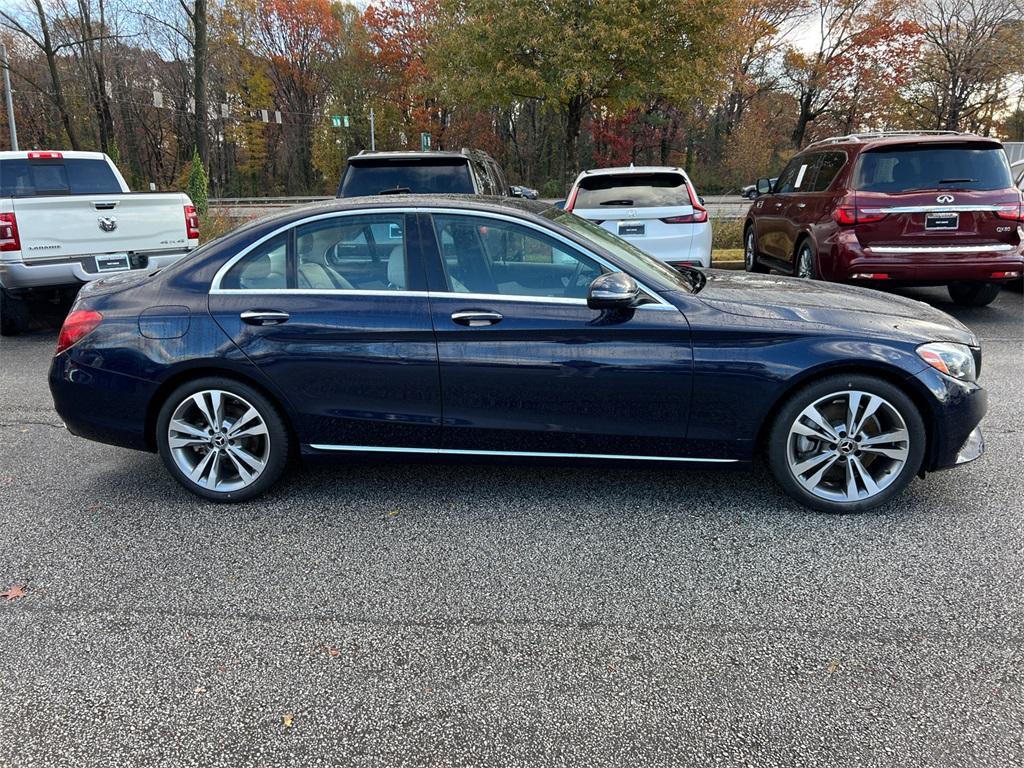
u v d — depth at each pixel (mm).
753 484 4113
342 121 38031
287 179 55125
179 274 3902
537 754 2191
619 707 2387
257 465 3930
